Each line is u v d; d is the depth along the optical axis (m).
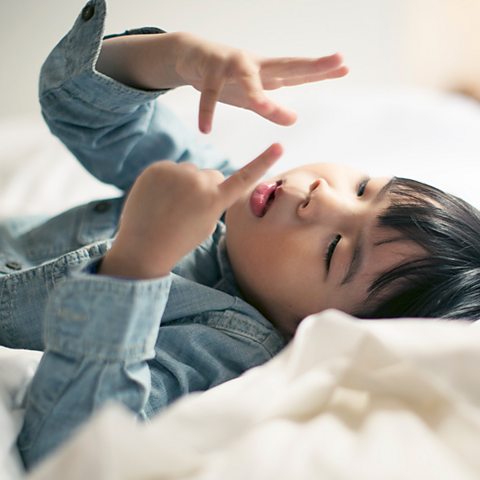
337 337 0.58
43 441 0.63
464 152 1.53
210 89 0.74
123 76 0.88
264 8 1.85
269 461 0.49
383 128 1.60
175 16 1.75
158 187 0.65
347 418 0.56
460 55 2.15
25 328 0.80
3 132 1.47
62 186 1.34
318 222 0.82
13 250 0.95
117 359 0.63
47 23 1.60
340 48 2.00
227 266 0.90
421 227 0.81
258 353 0.82
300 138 1.54
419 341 0.57
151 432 0.49
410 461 0.50
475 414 0.54
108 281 0.61
